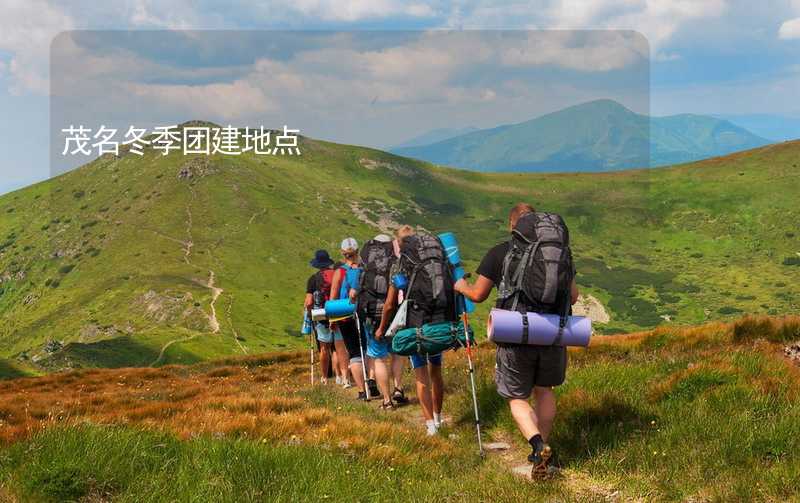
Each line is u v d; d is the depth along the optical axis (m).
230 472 5.98
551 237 6.51
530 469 7.13
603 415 7.88
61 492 5.29
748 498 5.23
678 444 6.67
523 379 6.60
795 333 14.00
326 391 13.21
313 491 5.70
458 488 6.05
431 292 8.35
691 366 8.94
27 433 6.85
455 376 12.48
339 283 12.80
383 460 7.11
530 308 6.46
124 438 6.42
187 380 20.33
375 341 11.25
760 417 6.84
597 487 6.11
